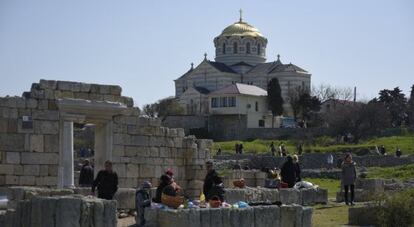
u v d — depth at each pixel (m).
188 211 19.17
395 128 125.62
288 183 36.34
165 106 164.62
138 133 36.62
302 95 160.25
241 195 29.94
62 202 16.75
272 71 181.88
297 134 130.62
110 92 35.44
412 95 153.62
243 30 195.00
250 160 89.06
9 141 31.33
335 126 124.50
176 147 38.88
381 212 26.41
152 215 20.27
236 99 152.88
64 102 32.84
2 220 19.64
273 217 20.86
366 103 135.12
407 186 45.59
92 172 33.44
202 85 185.25
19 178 31.50
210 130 150.25
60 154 32.72
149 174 37.09
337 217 29.09
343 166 35.25
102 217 17.17
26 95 32.34
